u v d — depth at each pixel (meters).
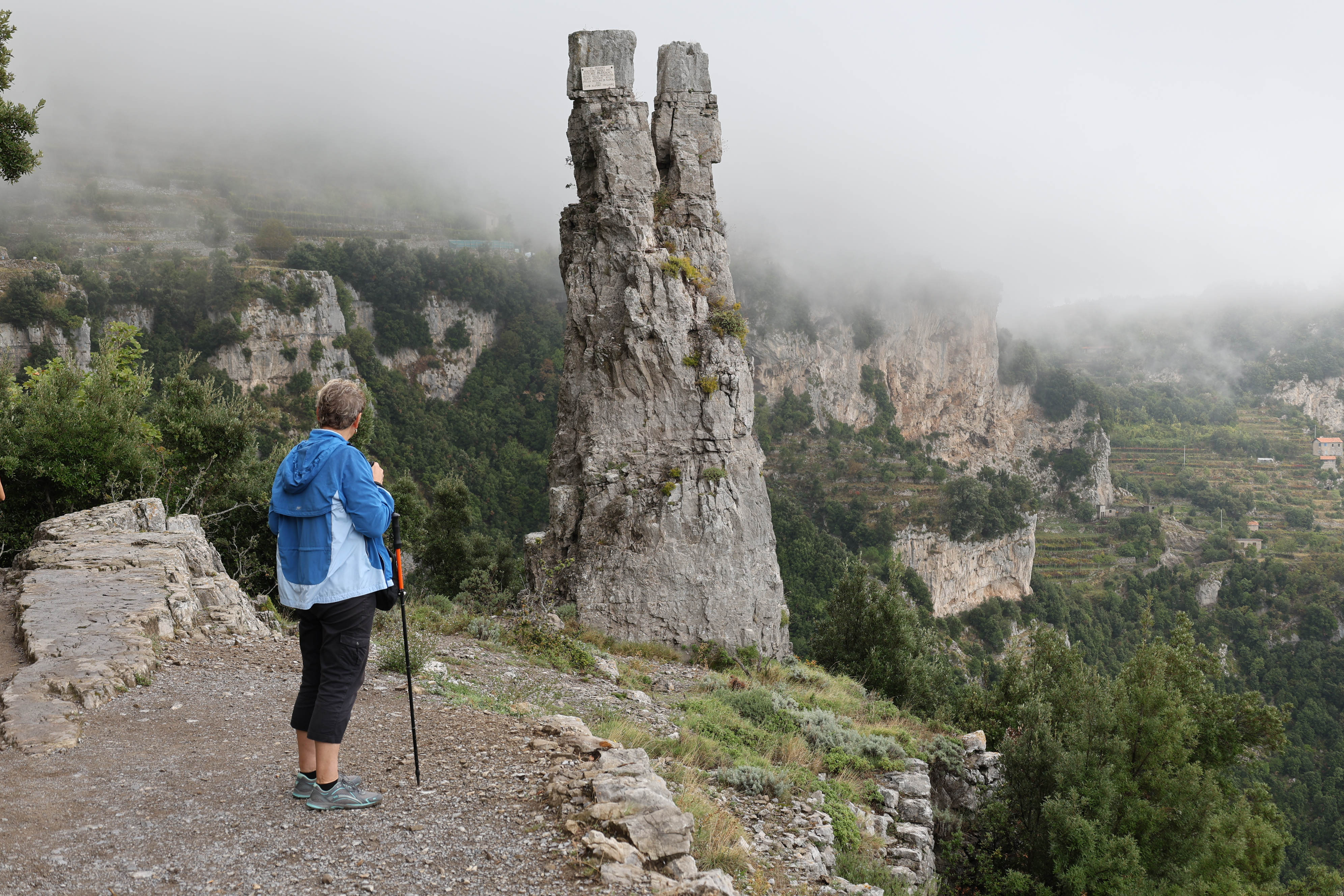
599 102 24.59
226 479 25.42
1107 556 159.12
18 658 7.82
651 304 24.23
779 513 114.50
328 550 4.73
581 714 11.52
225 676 7.96
